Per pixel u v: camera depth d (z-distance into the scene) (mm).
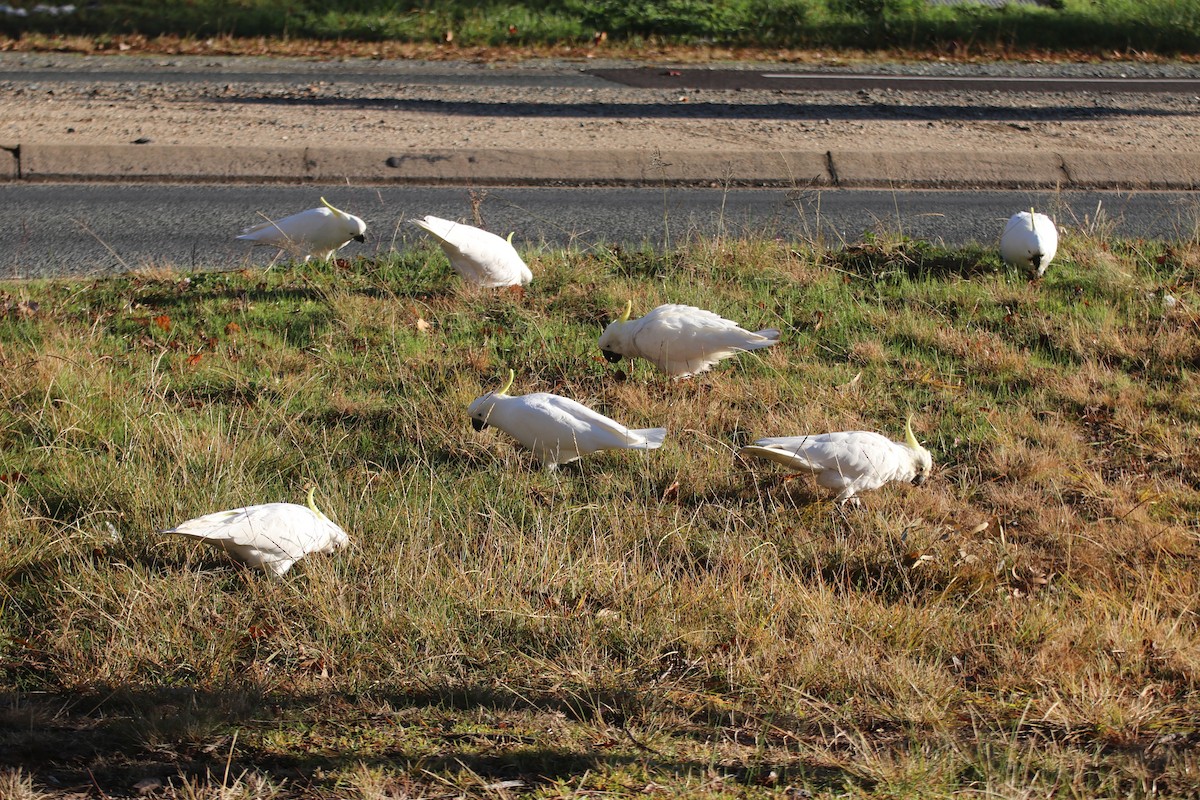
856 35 21594
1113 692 5027
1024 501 6812
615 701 4926
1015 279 9797
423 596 5598
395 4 22203
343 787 4074
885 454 6621
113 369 7805
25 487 6508
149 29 20703
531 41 20906
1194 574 6098
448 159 13461
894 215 12125
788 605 5656
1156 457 7340
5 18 20688
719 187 13258
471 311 8969
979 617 5719
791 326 8930
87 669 5152
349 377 8000
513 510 6535
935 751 4492
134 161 13156
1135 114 16797
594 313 9086
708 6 22203
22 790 3885
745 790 4105
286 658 5277
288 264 10008
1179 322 9047
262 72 18203
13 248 10484
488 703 4895
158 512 6281
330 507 6328
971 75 19250
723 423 7590
